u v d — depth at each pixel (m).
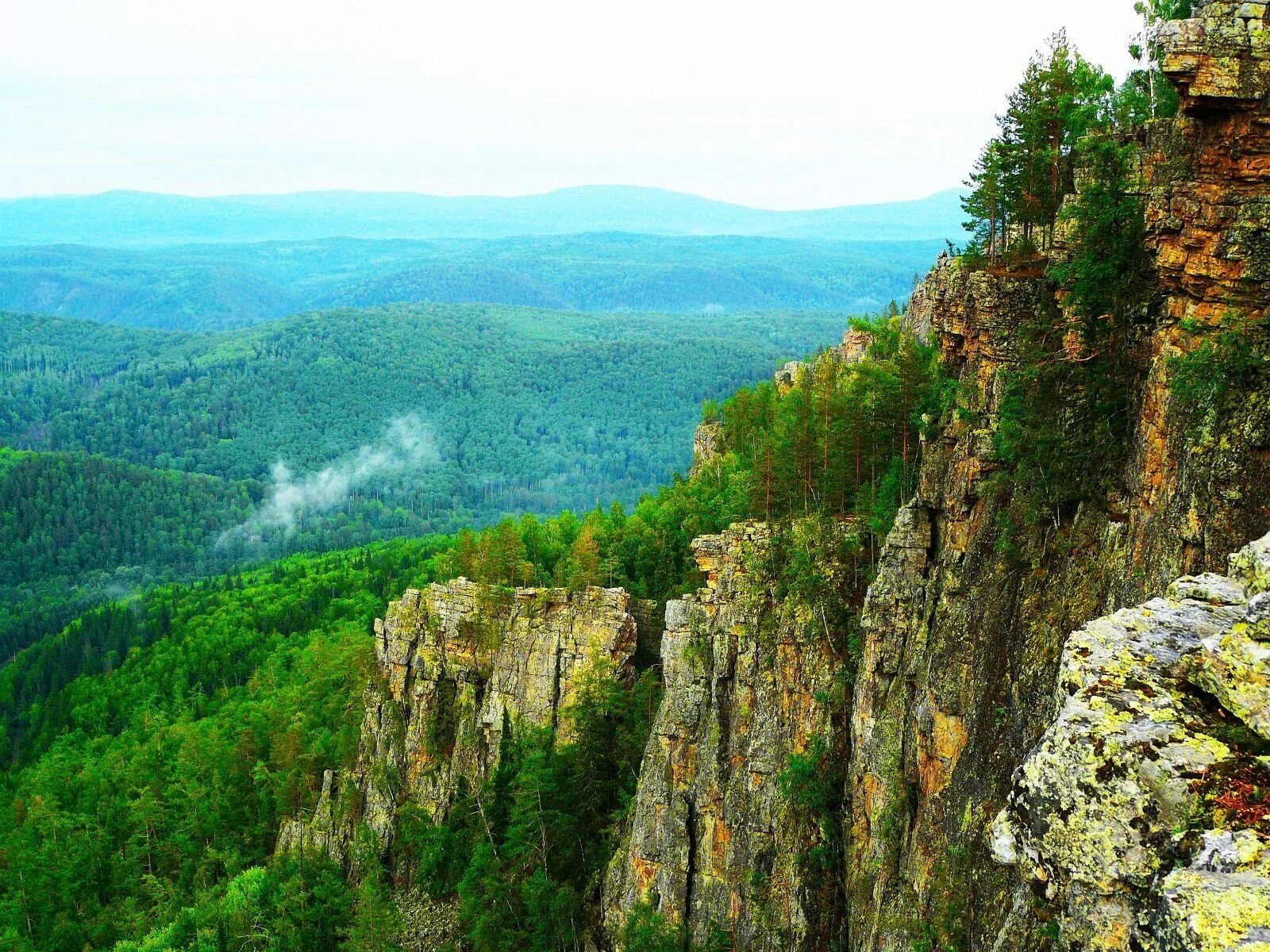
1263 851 16.08
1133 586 35.06
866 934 51.38
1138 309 39.78
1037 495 42.88
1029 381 44.81
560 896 88.38
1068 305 43.34
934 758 46.47
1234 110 33.19
